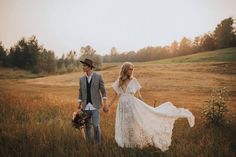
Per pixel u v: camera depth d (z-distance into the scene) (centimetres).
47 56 6294
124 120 516
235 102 1542
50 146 491
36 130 605
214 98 759
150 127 512
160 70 4284
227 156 464
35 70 6009
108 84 3350
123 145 512
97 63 6844
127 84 519
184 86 2753
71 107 1046
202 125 727
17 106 977
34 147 476
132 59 9981
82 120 509
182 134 614
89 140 530
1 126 662
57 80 4119
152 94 2303
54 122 731
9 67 6078
